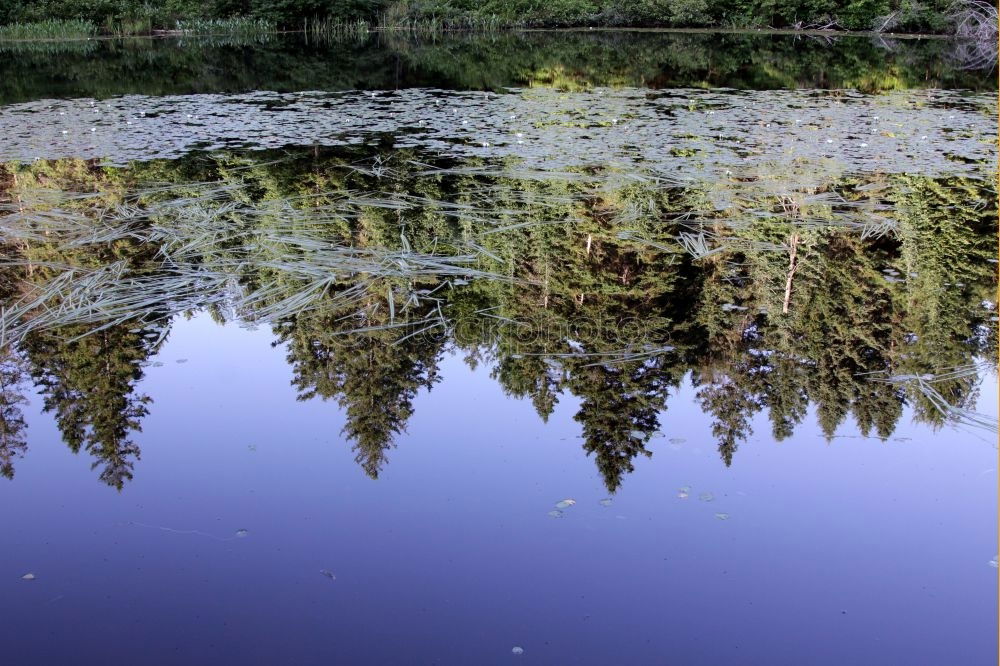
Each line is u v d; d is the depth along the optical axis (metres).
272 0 25.58
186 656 2.87
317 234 6.82
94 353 5.04
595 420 4.36
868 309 5.68
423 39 24.45
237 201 7.60
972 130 10.54
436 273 6.21
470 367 4.93
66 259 6.27
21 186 7.87
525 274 6.21
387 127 10.82
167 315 5.51
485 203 7.64
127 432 4.27
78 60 18.16
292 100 13.03
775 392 4.66
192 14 25.12
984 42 22.53
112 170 8.44
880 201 7.73
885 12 25.83
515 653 2.89
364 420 4.38
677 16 27.64
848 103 12.69
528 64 18.31
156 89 14.13
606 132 10.46
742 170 8.66
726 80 15.73
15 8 23.31
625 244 6.75
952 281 6.09
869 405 4.52
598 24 28.22
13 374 4.79
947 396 4.62
